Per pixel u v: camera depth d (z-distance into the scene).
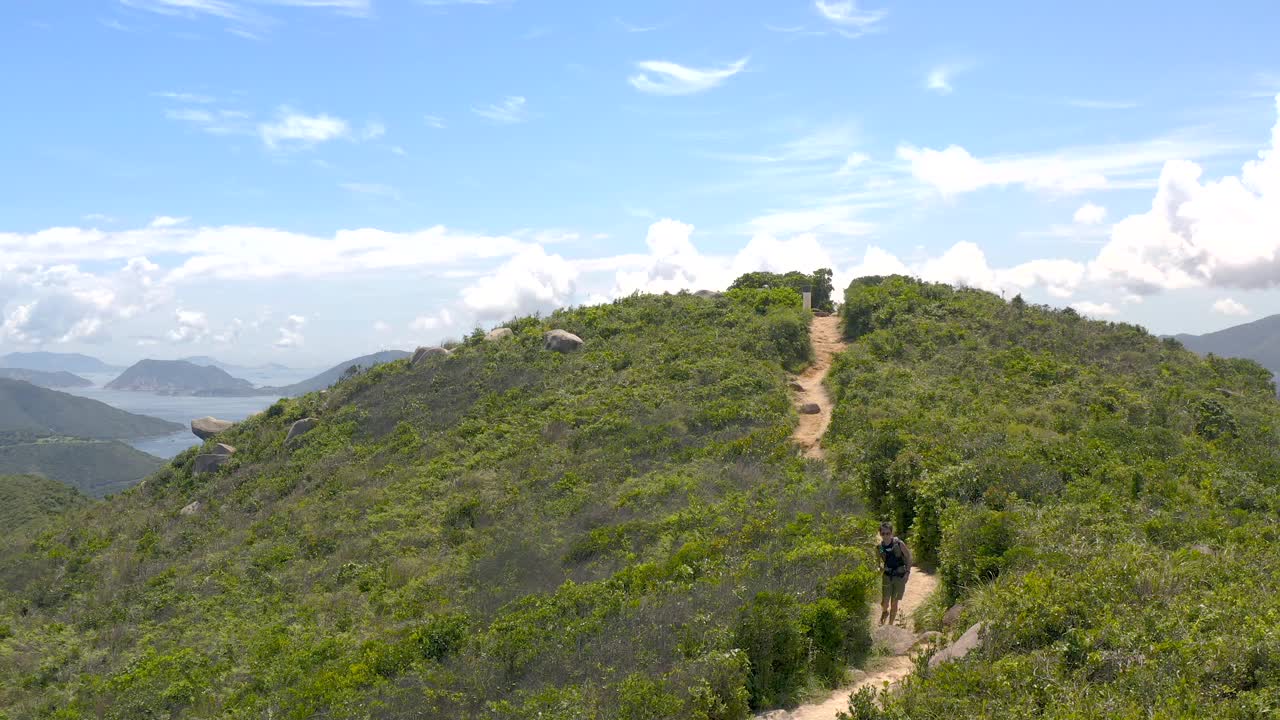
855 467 17.72
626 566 15.03
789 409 27.28
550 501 22.11
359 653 14.34
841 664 9.82
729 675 8.88
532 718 8.79
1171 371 30.22
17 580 25.62
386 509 24.84
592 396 31.09
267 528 25.86
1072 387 25.62
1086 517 12.49
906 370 29.25
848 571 10.74
